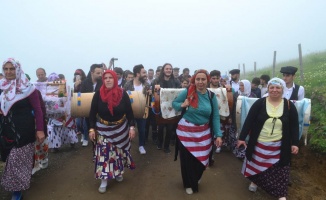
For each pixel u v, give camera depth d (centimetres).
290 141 411
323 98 724
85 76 793
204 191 459
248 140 446
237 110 496
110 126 436
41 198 430
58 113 516
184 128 436
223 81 725
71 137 649
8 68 393
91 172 529
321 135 587
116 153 443
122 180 496
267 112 412
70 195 440
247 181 498
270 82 409
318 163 555
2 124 400
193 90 430
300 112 447
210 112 429
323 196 470
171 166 563
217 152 643
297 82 995
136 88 654
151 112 683
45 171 532
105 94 432
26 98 405
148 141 736
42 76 690
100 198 432
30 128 408
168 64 662
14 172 392
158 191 457
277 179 411
